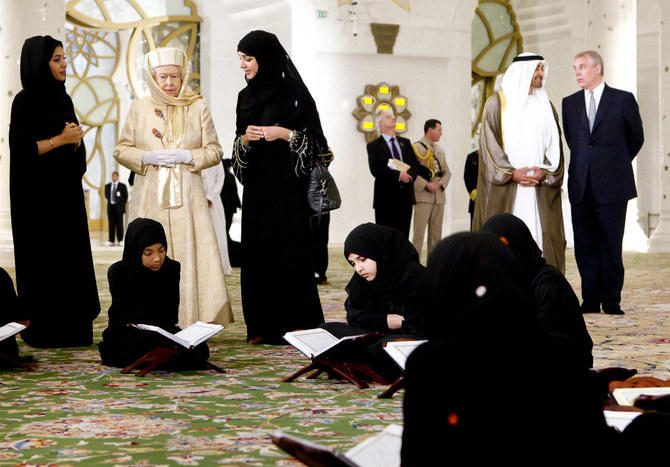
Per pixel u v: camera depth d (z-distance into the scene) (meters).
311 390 3.90
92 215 17.73
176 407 3.55
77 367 4.57
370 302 4.20
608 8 16.23
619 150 6.70
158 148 5.51
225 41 16.25
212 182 10.12
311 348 4.05
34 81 5.25
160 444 2.95
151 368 4.34
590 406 1.65
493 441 1.59
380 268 4.12
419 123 16.69
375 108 16.27
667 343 5.30
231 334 5.90
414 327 4.09
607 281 6.80
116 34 17.14
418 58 16.62
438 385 1.62
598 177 6.70
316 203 5.49
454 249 1.64
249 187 5.51
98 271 10.73
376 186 9.80
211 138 5.62
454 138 16.84
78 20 15.98
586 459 1.62
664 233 14.33
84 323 5.38
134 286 4.63
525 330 1.63
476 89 17.69
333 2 15.98
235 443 2.96
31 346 5.34
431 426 1.62
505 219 3.37
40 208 5.25
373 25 16.17
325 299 7.82
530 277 3.38
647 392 2.80
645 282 9.52
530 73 6.51
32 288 5.29
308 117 5.52
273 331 5.40
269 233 5.43
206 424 3.24
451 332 1.65
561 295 3.31
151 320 4.66
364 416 3.35
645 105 15.73
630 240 15.94
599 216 6.72
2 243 11.25
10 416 3.41
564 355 1.63
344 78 16.16
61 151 5.31
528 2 17.67
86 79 17.06
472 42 17.52
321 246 9.20
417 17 16.50
